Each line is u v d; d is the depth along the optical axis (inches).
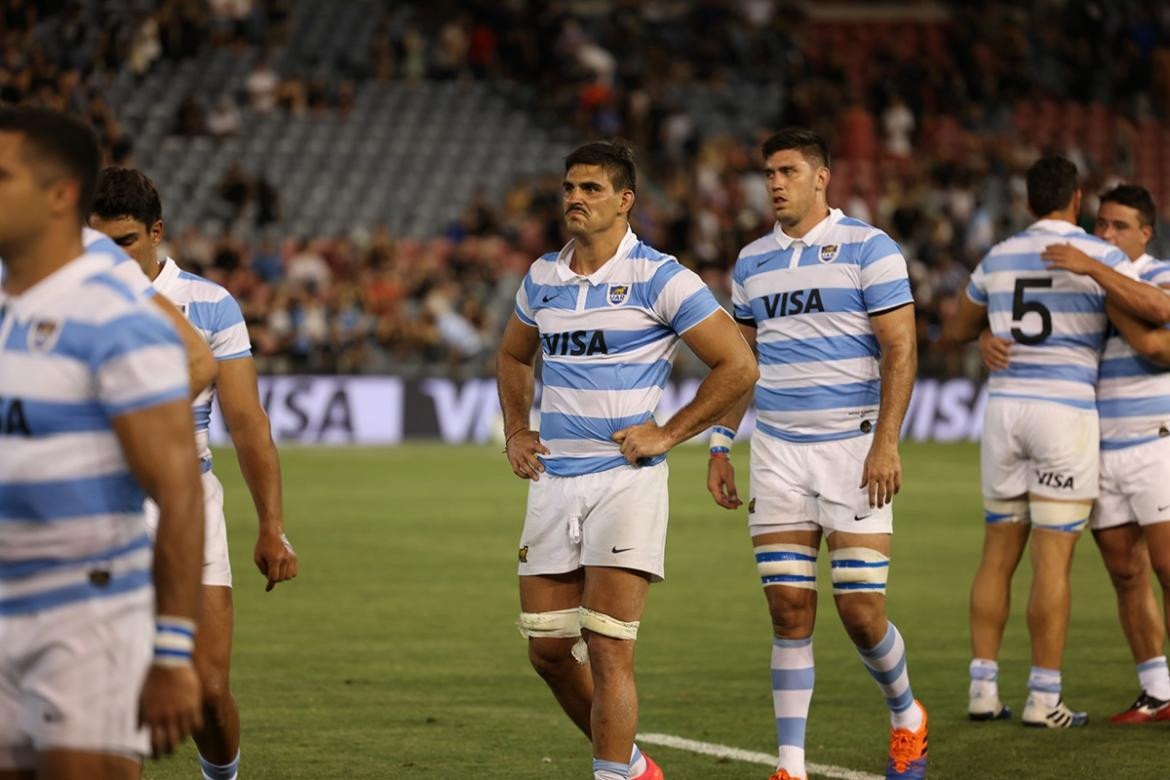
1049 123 4603.8
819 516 820.6
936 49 4948.3
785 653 813.9
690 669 1153.4
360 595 1478.8
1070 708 1026.1
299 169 3937.0
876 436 796.6
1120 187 1027.9
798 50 4648.1
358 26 4431.6
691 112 4429.1
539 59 4399.6
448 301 3412.9
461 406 3166.8
